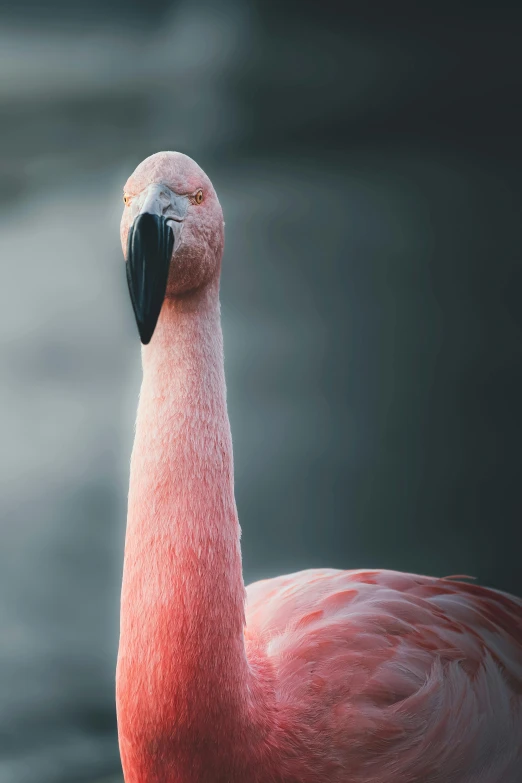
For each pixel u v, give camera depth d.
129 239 2.59
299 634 2.71
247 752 2.64
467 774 2.71
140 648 2.62
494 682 2.74
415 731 2.69
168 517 2.62
